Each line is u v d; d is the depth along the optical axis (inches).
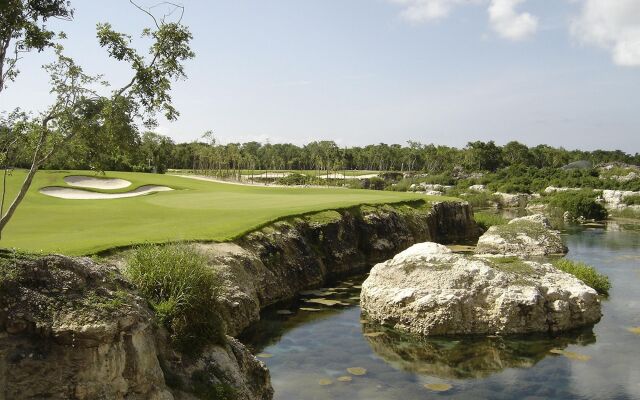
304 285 978.1
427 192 3518.7
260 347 652.7
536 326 701.3
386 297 751.7
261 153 6013.8
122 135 422.9
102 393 332.5
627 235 1758.1
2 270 335.3
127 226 997.2
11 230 940.0
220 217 1133.1
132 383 355.3
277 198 1753.2
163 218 1136.8
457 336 692.7
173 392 395.9
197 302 463.2
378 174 4623.5
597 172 3823.8
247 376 480.1
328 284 1024.2
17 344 321.7
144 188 2272.4
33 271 347.9
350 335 700.7
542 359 616.7
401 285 757.3
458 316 697.6
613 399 515.8
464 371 583.8
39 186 2016.5
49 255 372.2
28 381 316.5
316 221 1198.9
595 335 697.6
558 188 3314.5
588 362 607.5
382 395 520.1
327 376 565.9
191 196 1895.9
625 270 1138.7
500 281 724.7
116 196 2001.7
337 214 1273.4
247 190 2311.8
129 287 409.4
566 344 664.4
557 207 2417.6
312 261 1048.8
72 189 2058.3
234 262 775.7
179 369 418.6
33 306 332.8
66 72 408.5
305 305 848.3
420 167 5831.7
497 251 1369.3
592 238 1681.8
